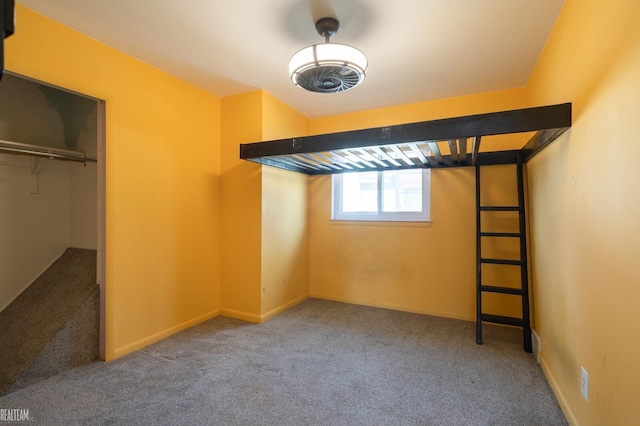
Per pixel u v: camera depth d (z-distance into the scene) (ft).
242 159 9.59
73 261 10.36
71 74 6.75
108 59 7.46
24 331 7.58
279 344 8.54
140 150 8.22
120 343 7.73
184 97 9.47
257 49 7.60
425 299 11.24
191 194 9.75
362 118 12.10
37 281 10.09
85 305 7.57
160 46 7.48
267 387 6.43
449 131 6.48
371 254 12.14
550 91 6.93
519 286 9.98
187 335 9.08
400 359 7.71
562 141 6.06
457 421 5.42
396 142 7.03
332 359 7.69
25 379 6.55
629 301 3.69
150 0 5.79
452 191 10.84
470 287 10.60
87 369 7.11
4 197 9.60
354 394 6.21
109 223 7.53
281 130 11.06
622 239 3.84
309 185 13.21
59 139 10.83
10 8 2.01
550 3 5.85
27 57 6.06
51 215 10.70
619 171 3.91
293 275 12.10
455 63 8.22
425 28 6.64
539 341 7.55
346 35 6.90
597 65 4.54
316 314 11.08
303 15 6.23
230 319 10.45
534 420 5.48
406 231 11.55
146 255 8.39
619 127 3.91
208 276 10.41
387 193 12.20
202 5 5.93
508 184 10.05
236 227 10.59
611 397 4.09
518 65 8.34
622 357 3.84
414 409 5.75
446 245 10.94
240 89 10.09
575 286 5.36
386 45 7.32
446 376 6.91
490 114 6.15
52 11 6.15
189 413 5.58
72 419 5.38
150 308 8.49
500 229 10.11
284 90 10.15
